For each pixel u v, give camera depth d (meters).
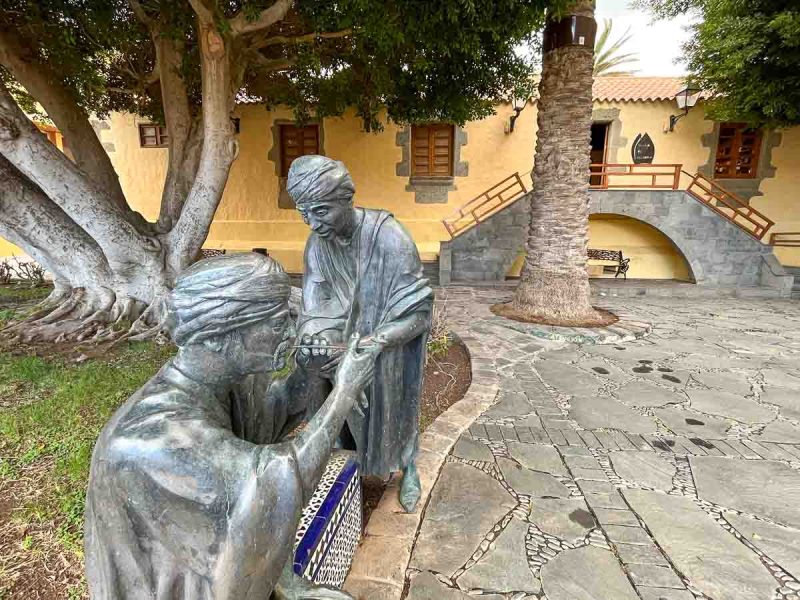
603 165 10.07
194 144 6.43
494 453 3.01
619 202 10.05
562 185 6.64
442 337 5.61
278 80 8.46
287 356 1.01
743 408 3.82
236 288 0.87
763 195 11.68
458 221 11.95
